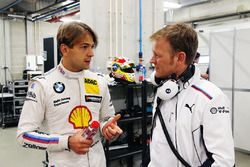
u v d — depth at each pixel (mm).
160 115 955
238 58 4016
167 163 910
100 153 1294
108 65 2807
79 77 1242
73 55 1162
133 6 3021
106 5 2814
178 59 876
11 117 5953
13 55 7520
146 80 2715
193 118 854
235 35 4035
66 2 5969
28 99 1162
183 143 866
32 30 7773
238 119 4062
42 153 4066
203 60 5785
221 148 783
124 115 2689
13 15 7121
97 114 1295
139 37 3062
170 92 894
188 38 866
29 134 1115
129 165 2936
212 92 847
